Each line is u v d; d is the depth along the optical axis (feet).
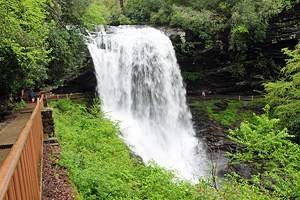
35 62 54.44
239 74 101.45
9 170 11.94
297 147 46.16
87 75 86.89
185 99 100.99
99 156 50.55
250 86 103.09
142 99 93.86
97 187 34.58
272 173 45.11
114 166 47.32
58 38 71.77
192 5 112.68
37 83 68.64
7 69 48.88
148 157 80.43
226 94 105.50
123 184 39.63
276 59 100.73
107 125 70.38
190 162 83.25
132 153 68.44
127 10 132.87
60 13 75.92
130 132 84.99
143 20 123.95
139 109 93.20
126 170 47.60
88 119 71.92
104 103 88.63
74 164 37.86
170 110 97.40
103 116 79.05
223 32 98.22
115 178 41.78
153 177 46.21
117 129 73.56
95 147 54.85
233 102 101.45
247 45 97.76
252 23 92.58
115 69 91.04
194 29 97.91
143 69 94.63
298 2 92.73
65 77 82.99
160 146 88.94
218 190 46.37
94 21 100.01
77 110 77.51
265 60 100.89
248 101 101.50
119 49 92.38
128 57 93.09
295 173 42.47
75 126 65.05
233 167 70.69
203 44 98.73
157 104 95.61
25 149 18.39
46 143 43.83
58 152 40.27
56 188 30.01
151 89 95.20
